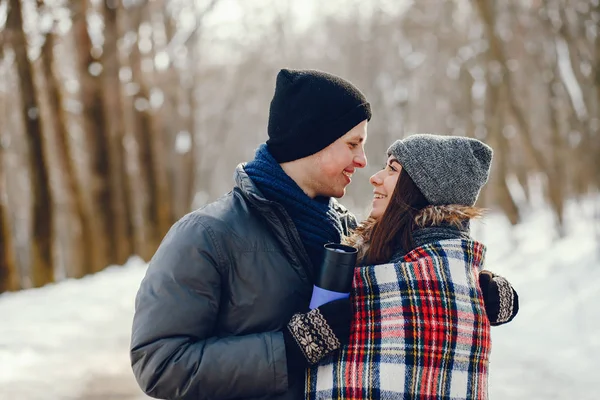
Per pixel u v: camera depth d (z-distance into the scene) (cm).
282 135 205
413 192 206
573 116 1461
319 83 203
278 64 3152
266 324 193
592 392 528
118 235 1593
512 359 640
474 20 1883
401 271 191
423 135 214
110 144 1589
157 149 1800
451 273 191
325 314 184
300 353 184
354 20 3375
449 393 185
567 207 1891
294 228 196
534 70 1958
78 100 1612
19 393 516
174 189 2084
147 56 1906
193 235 192
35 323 785
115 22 1591
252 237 195
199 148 3172
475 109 1798
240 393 184
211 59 2984
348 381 185
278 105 206
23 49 1252
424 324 185
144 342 185
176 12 1962
